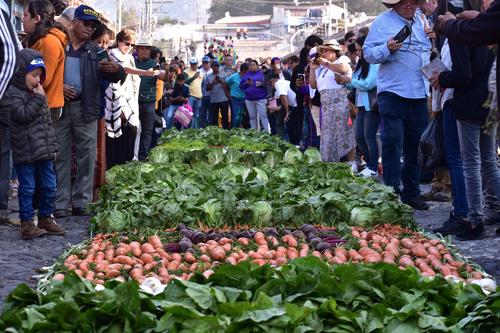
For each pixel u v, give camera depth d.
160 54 20.39
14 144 9.90
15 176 15.12
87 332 4.20
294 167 11.99
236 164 11.61
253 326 4.24
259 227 8.68
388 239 7.78
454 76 9.07
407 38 11.80
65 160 11.94
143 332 4.23
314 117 17.84
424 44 11.89
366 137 15.16
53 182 10.25
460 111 9.26
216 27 149.62
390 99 11.84
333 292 4.63
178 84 25.06
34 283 7.49
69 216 12.07
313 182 10.23
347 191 9.66
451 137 9.73
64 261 7.13
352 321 4.37
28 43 11.60
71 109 11.92
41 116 9.95
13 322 4.19
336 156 16.00
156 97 19.36
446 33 6.42
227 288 4.64
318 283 4.64
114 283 4.74
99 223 8.84
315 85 16.39
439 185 13.29
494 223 10.36
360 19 92.25
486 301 4.49
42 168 10.18
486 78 9.20
